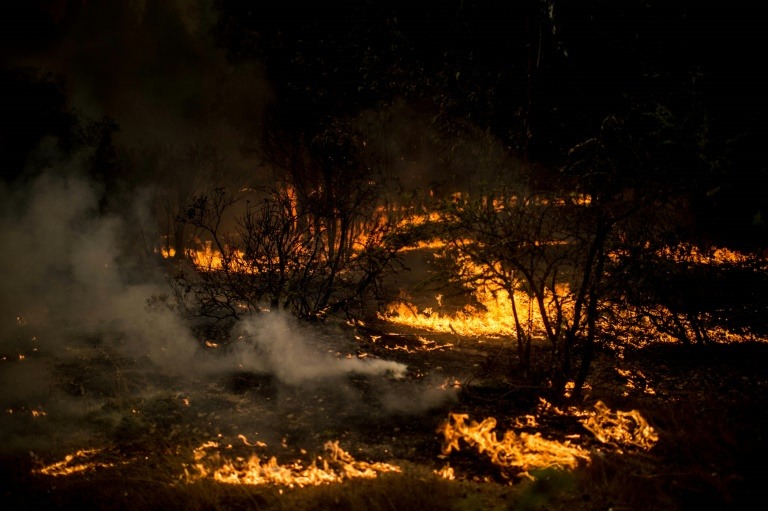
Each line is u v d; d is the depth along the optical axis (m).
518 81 9.38
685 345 6.75
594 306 5.43
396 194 10.52
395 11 10.67
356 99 11.88
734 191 5.59
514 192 5.93
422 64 10.55
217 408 5.55
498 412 5.26
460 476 4.12
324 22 11.97
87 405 5.57
